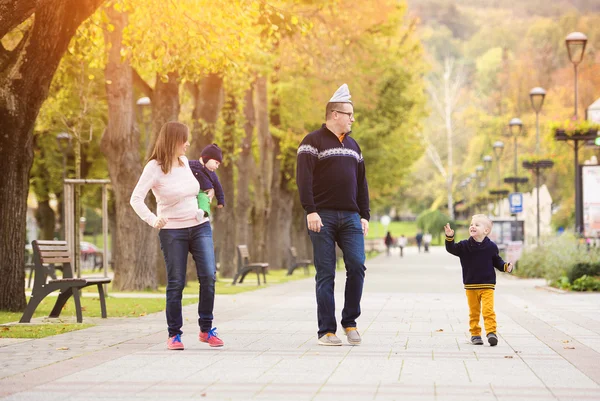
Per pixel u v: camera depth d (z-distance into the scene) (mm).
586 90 141125
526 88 168625
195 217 16922
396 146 82062
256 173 67875
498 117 176000
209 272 17047
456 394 11781
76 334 19703
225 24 31094
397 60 76062
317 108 63188
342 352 16297
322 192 17547
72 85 49531
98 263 87688
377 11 59875
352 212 17688
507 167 144500
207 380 12961
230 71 34719
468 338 18984
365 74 62531
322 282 17516
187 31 31562
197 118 50938
